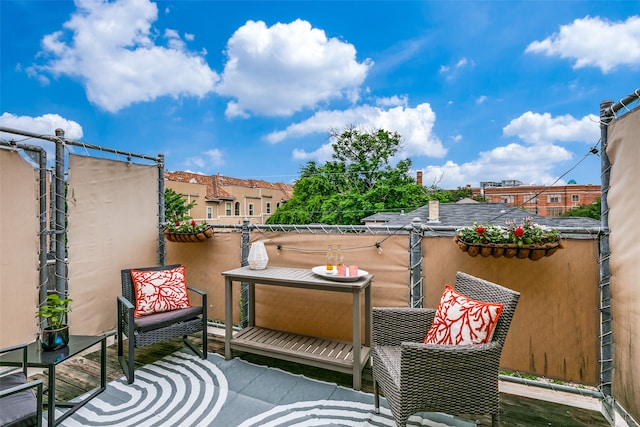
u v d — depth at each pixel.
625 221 2.16
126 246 3.79
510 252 2.38
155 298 3.13
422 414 2.29
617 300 2.28
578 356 2.51
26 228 2.88
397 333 2.36
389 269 3.07
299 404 2.40
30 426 1.64
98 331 3.50
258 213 27.92
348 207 19.09
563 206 15.50
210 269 3.92
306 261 3.39
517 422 2.21
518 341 2.67
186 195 21.14
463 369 1.84
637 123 2.01
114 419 2.23
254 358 3.15
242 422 2.20
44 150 3.03
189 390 2.58
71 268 3.27
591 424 2.19
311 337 3.22
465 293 2.30
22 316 2.83
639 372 2.05
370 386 2.66
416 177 22.50
